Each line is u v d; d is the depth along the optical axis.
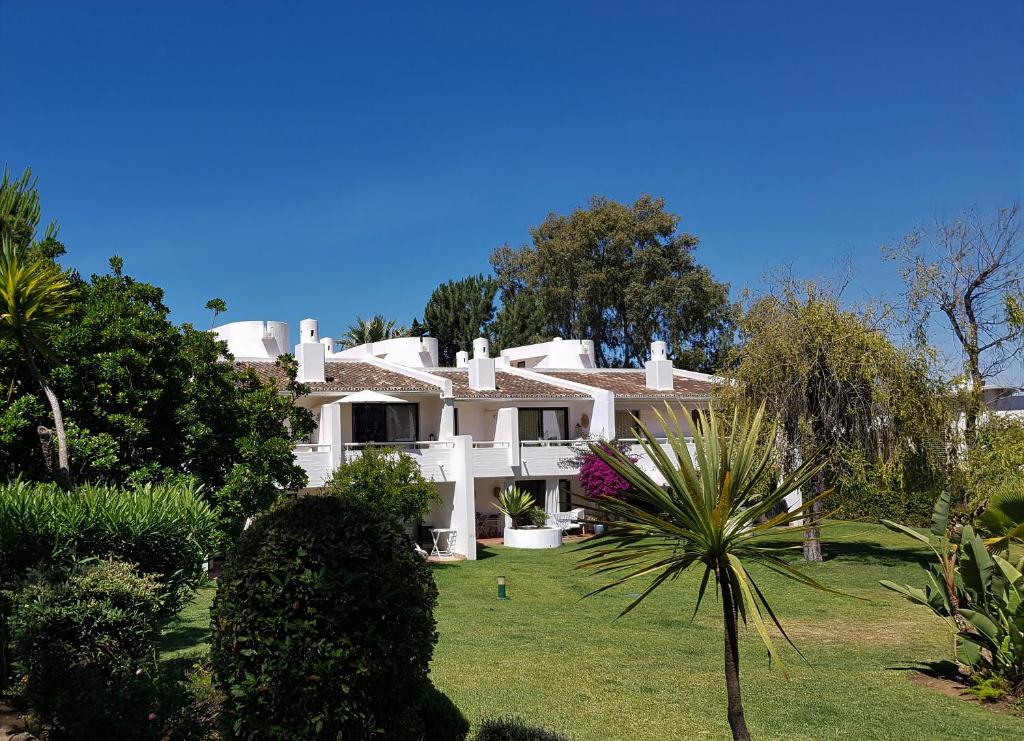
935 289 32.03
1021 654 13.96
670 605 22.91
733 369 30.83
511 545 35.06
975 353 32.62
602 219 66.12
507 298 71.88
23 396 15.04
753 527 7.55
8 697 10.16
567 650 17.17
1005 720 12.73
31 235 19.11
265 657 7.99
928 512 33.22
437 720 9.85
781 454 28.28
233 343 38.97
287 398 21.48
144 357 16.44
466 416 39.62
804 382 28.77
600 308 67.44
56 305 13.28
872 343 28.56
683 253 67.19
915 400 28.36
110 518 10.68
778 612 22.48
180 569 11.34
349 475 27.50
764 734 11.92
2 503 10.21
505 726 10.02
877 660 16.92
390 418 36.66
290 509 8.65
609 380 46.97
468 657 16.25
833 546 34.47
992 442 28.22
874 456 28.86
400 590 8.45
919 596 16.11
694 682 14.78
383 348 45.31
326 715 7.96
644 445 7.70
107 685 9.29
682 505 7.50
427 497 28.25
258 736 8.01
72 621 9.34
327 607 8.15
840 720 12.63
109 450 15.20
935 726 12.36
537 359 52.44
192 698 9.62
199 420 17.47
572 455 37.81
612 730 11.85
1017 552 20.66
